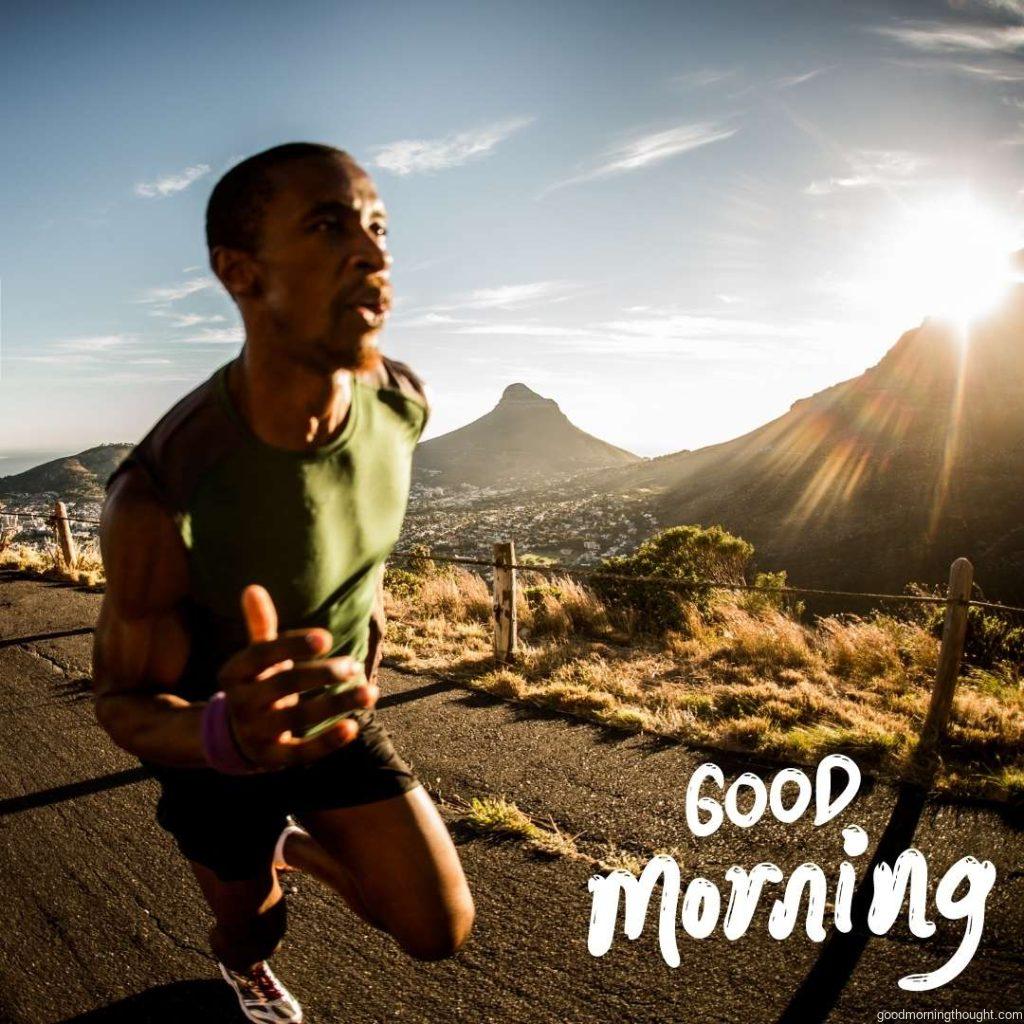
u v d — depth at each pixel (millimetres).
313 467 1464
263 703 1114
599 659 7129
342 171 1299
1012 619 8016
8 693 6137
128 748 1429
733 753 4820
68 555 11289
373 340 1333
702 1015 2672
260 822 1851
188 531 1399
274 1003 2266
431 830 1787
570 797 4266
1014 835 3779
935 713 4715
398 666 6793
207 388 1453
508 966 2918
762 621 8430
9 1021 2680
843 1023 2633
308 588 1574
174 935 3115
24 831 3975
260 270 1309
